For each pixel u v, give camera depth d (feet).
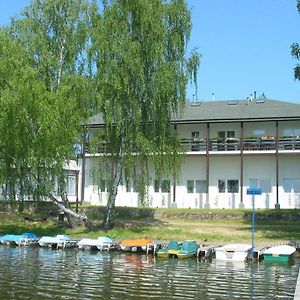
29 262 74.49
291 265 73.77
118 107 97.91
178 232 101.40
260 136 141.90
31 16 103.55
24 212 130.00
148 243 86.79
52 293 52.90
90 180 151.64
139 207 136.05
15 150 94.27
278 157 139.33
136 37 99.91
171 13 102.63
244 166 142.82
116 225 109.09
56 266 70.74
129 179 103.09
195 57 103.60
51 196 101.81
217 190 144.05
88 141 107.45
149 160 101.71
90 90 97.81
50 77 101.81
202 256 80.94
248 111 144.87
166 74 98.02
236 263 75.72
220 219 123.54
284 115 137.08
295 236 96.94
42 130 92.53
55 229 108.68
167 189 145.69
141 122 101.45
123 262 75.61
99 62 97.30
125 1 99.40
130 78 97.50
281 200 139.03
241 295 53.06
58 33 104.53
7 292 53.16
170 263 75.00
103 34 97.55
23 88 91.25
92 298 50.96
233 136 145.07
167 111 101.76
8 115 91.56
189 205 145.48
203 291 54.75
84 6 103.35
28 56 98.84
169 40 101.55
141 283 58.85
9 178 97.45
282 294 53.57
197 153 141.38
